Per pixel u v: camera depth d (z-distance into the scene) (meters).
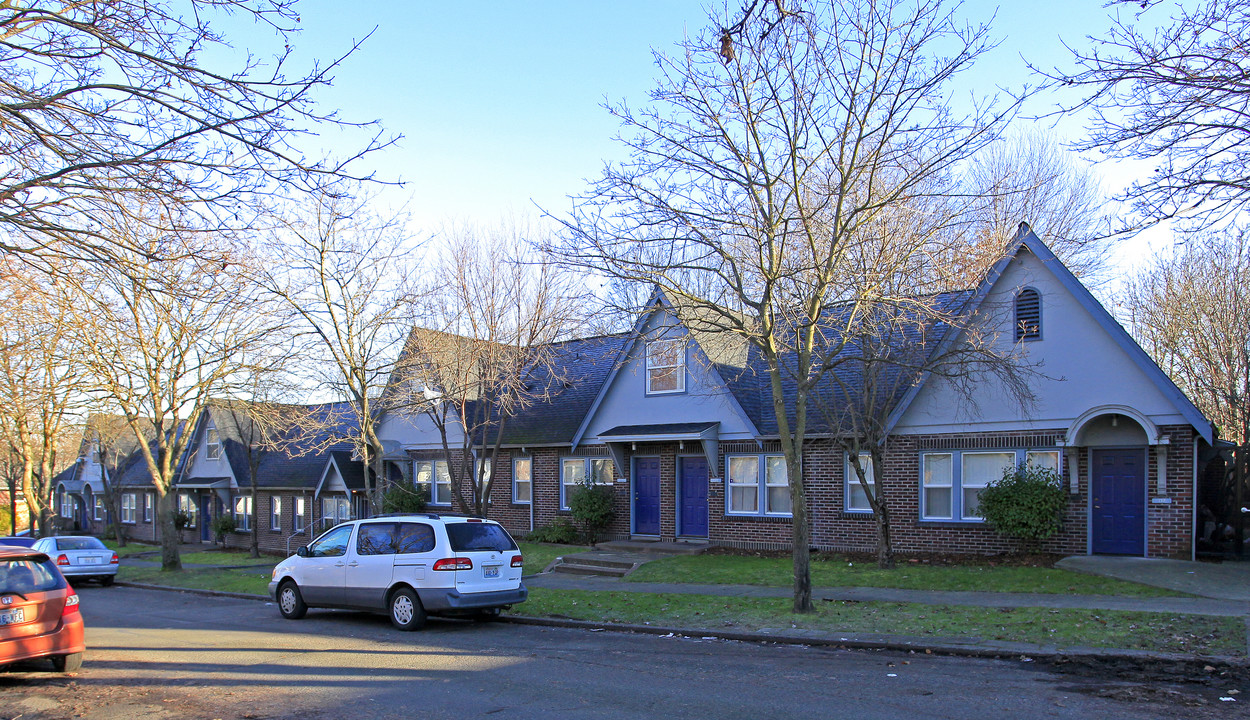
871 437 17.72
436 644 12.32
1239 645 10.15
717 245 14.02
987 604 13.31
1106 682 8.91
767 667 10.11
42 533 35.19
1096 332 17.27
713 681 9.40
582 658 10.99
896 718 7.67
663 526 23.34
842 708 8.06
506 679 9.77
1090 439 17.20
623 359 23.86
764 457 21.56
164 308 22.03
